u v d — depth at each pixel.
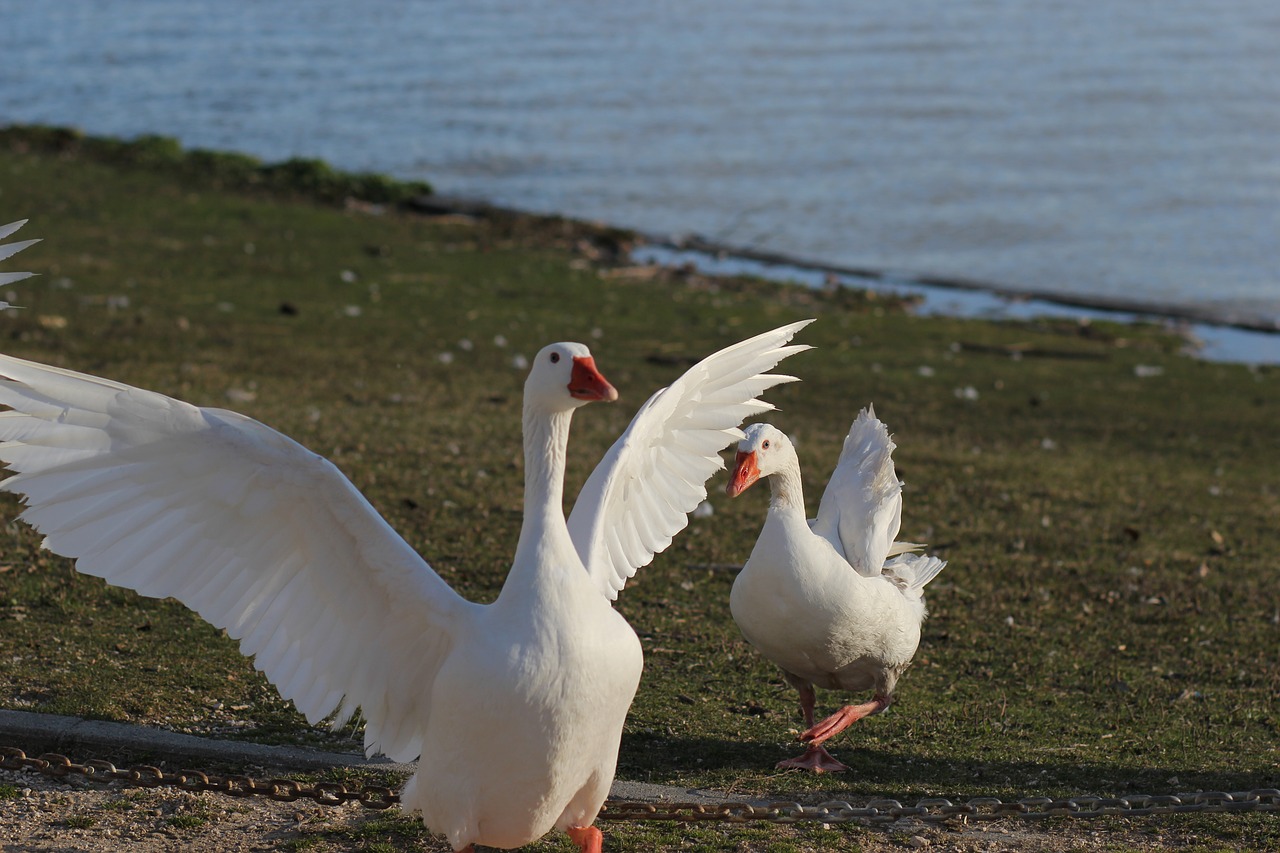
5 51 44.59
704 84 40.25
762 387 6.01
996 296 22.53
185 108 36.06
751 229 26.30
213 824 5.20
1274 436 14.99
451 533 9.12
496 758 4.33
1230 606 9.03
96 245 19.98
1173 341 20.11
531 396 4.55
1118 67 42.31
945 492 11.60
